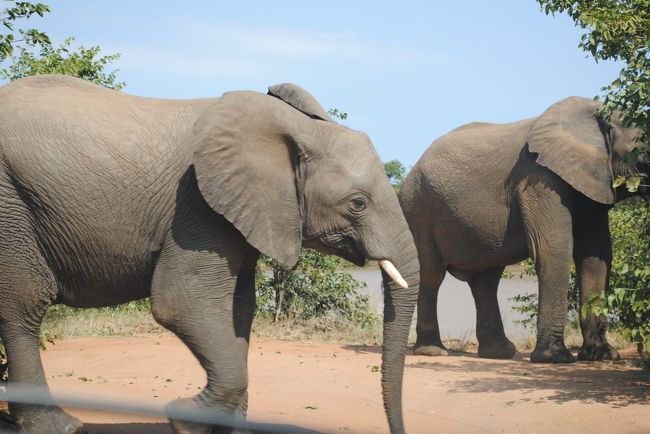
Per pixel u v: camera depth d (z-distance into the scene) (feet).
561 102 46.60
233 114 24.44
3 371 29.27
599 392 33.65
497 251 48.39
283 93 27.25
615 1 36.40
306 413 31.40
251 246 25.34
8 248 24.31
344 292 62.18
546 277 44.70
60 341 50.85
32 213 24.31
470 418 30.83
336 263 62.28
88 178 24.02
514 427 29.35
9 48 33.06
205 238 24.16
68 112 24.44
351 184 24.99
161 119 24.97
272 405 32.96
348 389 36.73
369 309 62.18
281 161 24.85
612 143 44.50
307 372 41.01
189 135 24.72
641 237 41.70
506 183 47.39
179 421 23.90
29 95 24.93
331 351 48.88
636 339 31.83
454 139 50.96
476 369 41.32
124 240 24.39
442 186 49.80
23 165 23.97
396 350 24.97
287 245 24.77
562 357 43.68
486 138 49.47
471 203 48.78
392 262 25.00
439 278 51.03
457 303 99.45
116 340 51.72
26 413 25.03
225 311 24.25
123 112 24.90
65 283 25.26
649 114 33.81
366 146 25.63
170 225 24.20
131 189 24.14
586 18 35.24
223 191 23.84
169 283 24.00
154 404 32.09
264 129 24.68
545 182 45.27
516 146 47.47
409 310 25.08
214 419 23.80
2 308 24.76
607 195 44.39
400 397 24.86
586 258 46.44
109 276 24.90
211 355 23.85
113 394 34.19
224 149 24.04
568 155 44.68
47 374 40.19
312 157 25.11
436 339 50.72
